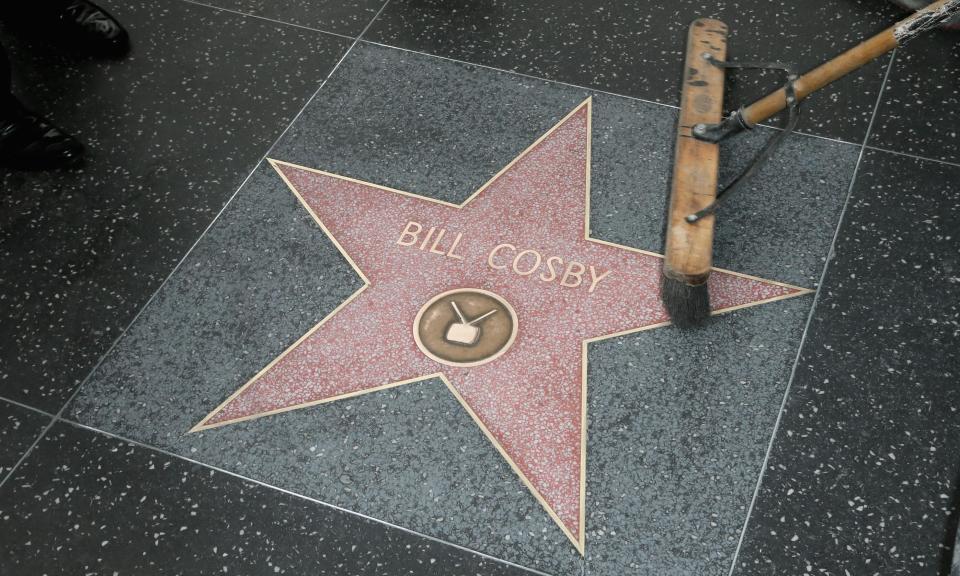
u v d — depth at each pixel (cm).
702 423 177
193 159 234
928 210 210
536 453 175
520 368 186
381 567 163
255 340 196
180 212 222
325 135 237
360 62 256
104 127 243
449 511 169
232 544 167
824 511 165
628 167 223
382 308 199
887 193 213
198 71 257
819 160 221
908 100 233
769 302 194
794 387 181
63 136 232
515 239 209
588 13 266
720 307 194
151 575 164
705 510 166
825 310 193
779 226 208
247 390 188
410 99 245
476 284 201
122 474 177
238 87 252
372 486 173
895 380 182
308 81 252
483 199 219
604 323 192
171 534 169
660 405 180
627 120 235
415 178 225
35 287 209
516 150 230
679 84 244
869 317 191
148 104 248
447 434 178
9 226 221
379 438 179
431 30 264
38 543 169
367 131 238
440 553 164
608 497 169
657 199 215
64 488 176
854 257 202
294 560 165
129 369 193
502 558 163
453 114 240
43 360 196
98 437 183
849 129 228
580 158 226
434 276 203
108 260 213
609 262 203
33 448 182
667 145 228
